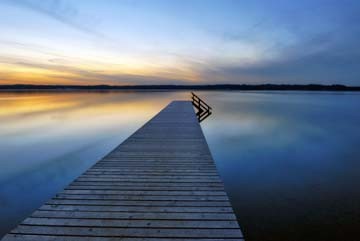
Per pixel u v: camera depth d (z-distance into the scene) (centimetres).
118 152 403
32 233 181
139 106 2423
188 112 964
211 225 193
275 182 491
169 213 211
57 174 592
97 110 2009
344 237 305
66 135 1028
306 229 322
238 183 489
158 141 482
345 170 560
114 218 203
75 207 220
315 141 876
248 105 2558
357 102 3288
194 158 371
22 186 523
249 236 311
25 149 812
